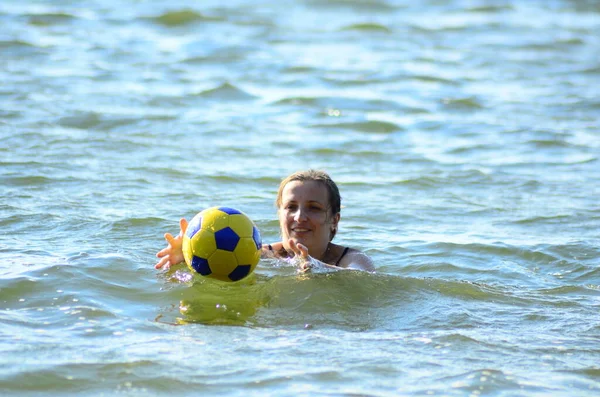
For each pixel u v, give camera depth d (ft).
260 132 144.05
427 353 53.67
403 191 111.34
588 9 352.49
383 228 93.56
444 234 91.35
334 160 127.95
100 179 106.22
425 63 225.56
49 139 126.72
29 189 99.04
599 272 79.05
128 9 293.84
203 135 138.62
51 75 180.75
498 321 62.03
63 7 285.64
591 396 47.39
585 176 122.01
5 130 129.80
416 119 160.86
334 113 162.91
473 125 156.97
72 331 54.49
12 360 48.73
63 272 66.59
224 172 114.83
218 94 173.68
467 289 69.82
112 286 65.16
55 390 45.57
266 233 88.17
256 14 305.32
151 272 69.82
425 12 331.98
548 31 294.25
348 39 262.26
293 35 264.52
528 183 117.29
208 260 66.08
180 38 244.22
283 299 64.39
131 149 125.08
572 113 169.99
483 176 120.88
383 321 60.75
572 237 90.89
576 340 57.77
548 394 47.39
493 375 49.62
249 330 57.26
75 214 89.45
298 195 75.41
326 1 342.03
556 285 75.00
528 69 223.30
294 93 179.63
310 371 49.39
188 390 46.24
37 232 81.97
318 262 71.97
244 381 47.60
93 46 221.46
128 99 162.20
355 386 47.50
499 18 320.70
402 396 46.34
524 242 88.33
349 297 65.26
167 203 97.19
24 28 241.76
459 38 273.13
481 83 201.26
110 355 50.31
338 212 77.71
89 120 141.59
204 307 61.87
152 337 54.29
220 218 67.46
